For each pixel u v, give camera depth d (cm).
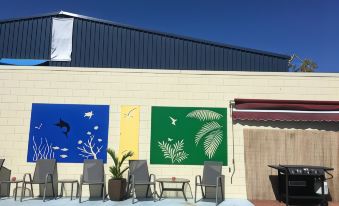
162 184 1157
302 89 1198
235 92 1200
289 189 1081
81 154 1174
